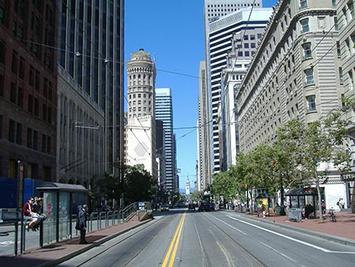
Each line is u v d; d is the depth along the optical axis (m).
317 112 62.31
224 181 103.75
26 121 59.91
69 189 23.16
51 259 15.50
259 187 65.25
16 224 16.84
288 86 72.62
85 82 103.31
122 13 130.50
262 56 93.19
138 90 93.38
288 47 72.50
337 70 63.09
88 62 106.19
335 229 27.64
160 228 36.00
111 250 19.77
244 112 121.00
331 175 59.66
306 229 28.70
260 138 97.31
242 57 138.25
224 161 167.38
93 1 110.88
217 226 36.75
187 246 20.53
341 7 46.97
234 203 122.62
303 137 37.28
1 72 52.97
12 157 54.78
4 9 55.31
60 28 91.19
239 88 126.19
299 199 51.88
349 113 43.53
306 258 15.63
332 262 14.53
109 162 113.94
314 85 63.12
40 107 65.81
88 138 93.50
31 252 17.86
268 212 57.25
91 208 80.56
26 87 60.44
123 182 89.19
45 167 67.62
